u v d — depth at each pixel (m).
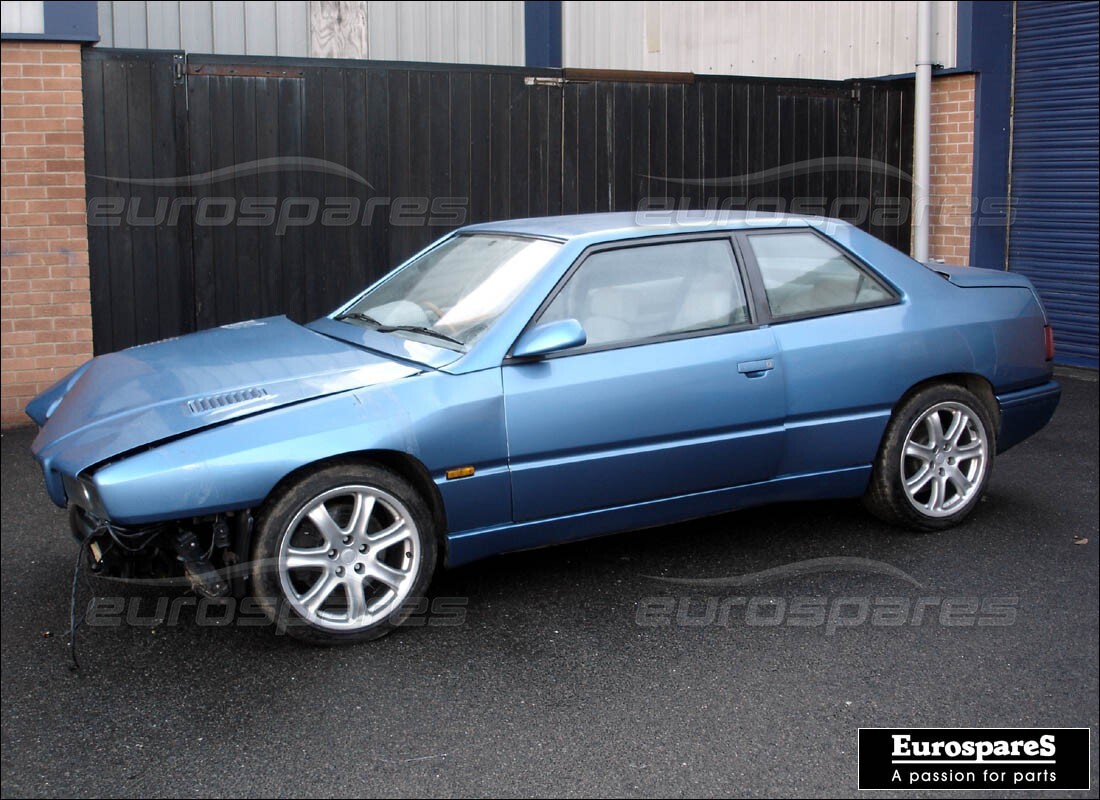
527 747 3.65
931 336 5.43
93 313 7.92
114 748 3.64
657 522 4.99
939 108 10.36
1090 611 4.68
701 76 9.45
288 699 3.96
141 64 7.80
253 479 4.04
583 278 4.81
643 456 4.77
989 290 5.74
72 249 7.81
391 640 4.43
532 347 4.46
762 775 3.49
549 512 4.67
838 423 5.23
